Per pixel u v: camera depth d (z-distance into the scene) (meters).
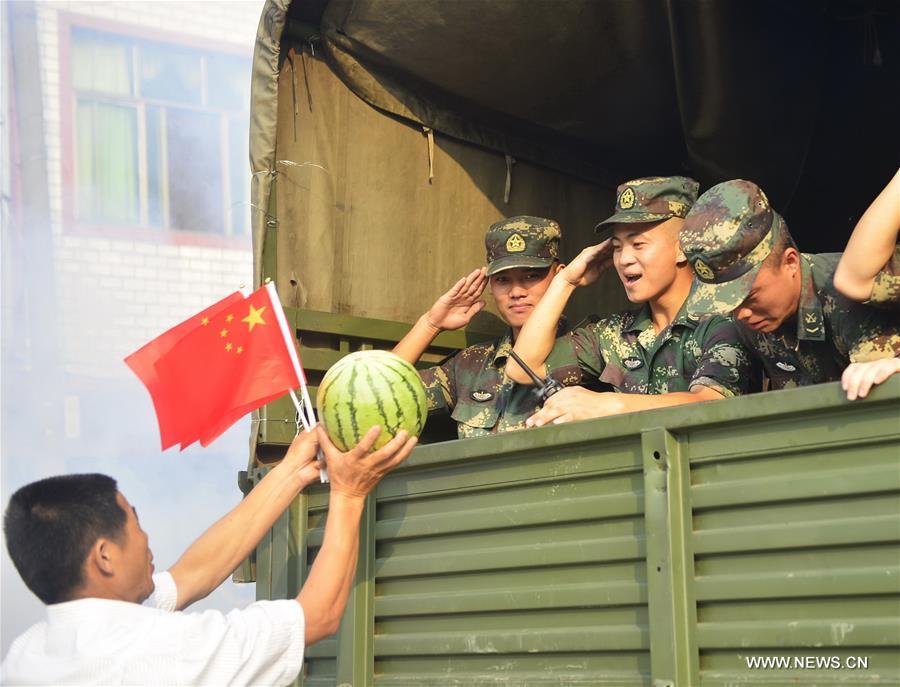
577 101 5.14
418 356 4.66
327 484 3.80
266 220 4.50
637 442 3.00
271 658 2.71
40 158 10.48
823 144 5.78
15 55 10.53
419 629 3.42
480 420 4.46
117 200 11.06
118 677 2.57
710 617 2.82
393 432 2.96
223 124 11.66
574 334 4.25
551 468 3.17
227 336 3.41
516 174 5.30
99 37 11.19
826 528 2.64
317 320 4.57
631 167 5.68
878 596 2.56
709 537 2.83
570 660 3.07
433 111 5.03
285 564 3.86
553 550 3.12
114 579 2.77
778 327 3.27
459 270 5.05
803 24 5.09
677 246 3.93
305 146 4.69
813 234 6.22
